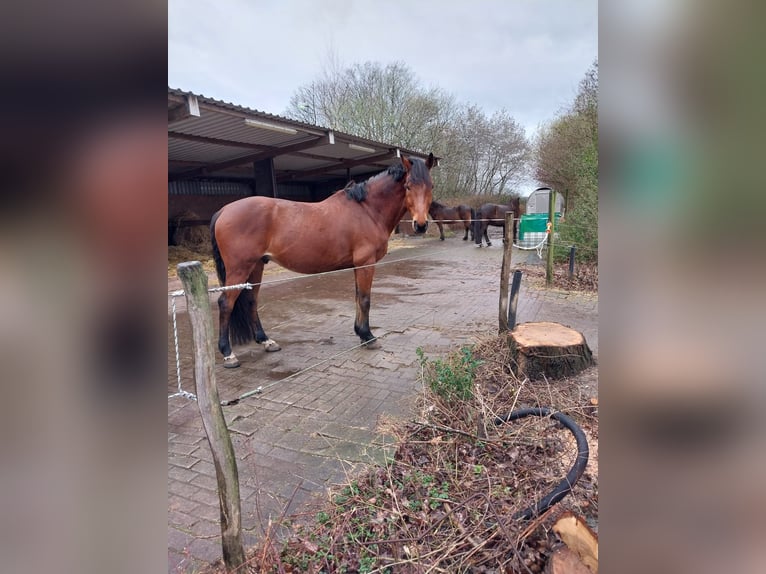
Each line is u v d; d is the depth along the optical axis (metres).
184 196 10.16
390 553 1.36
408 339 3.73
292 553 1.38
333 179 13.81
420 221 3.33
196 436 2.17
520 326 3.02
